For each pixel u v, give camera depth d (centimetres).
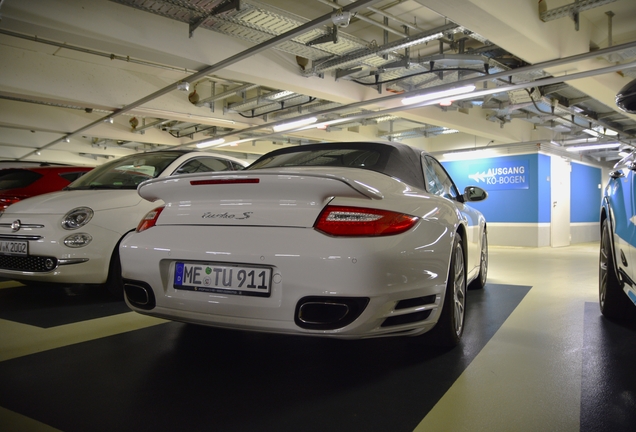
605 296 257
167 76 805
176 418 128
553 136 1175
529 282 420
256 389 151
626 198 213
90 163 1511
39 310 267
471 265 297
